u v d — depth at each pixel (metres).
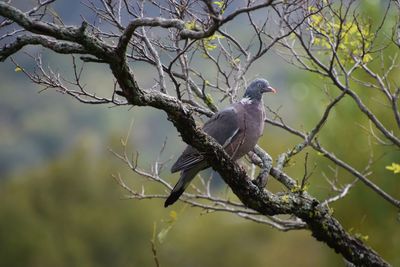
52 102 64.44
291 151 8.93
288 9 9.89
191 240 33.81
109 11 9.28
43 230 37.28
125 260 36.81
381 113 13.85
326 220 8.42
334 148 14.43
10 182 39.81
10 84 67.38
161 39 9.88
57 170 38.69
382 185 14.54
